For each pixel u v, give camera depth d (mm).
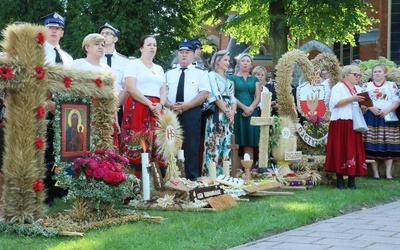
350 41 27016
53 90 5992
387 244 5516
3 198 5863
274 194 8477
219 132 9055
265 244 5539
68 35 27000
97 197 6113
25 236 5656
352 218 6883
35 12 28797
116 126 7230
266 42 30984
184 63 8734
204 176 8742
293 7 24359
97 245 5273
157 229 5980
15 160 5809
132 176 6457
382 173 11617
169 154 7504
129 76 7578
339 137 9453
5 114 6027
